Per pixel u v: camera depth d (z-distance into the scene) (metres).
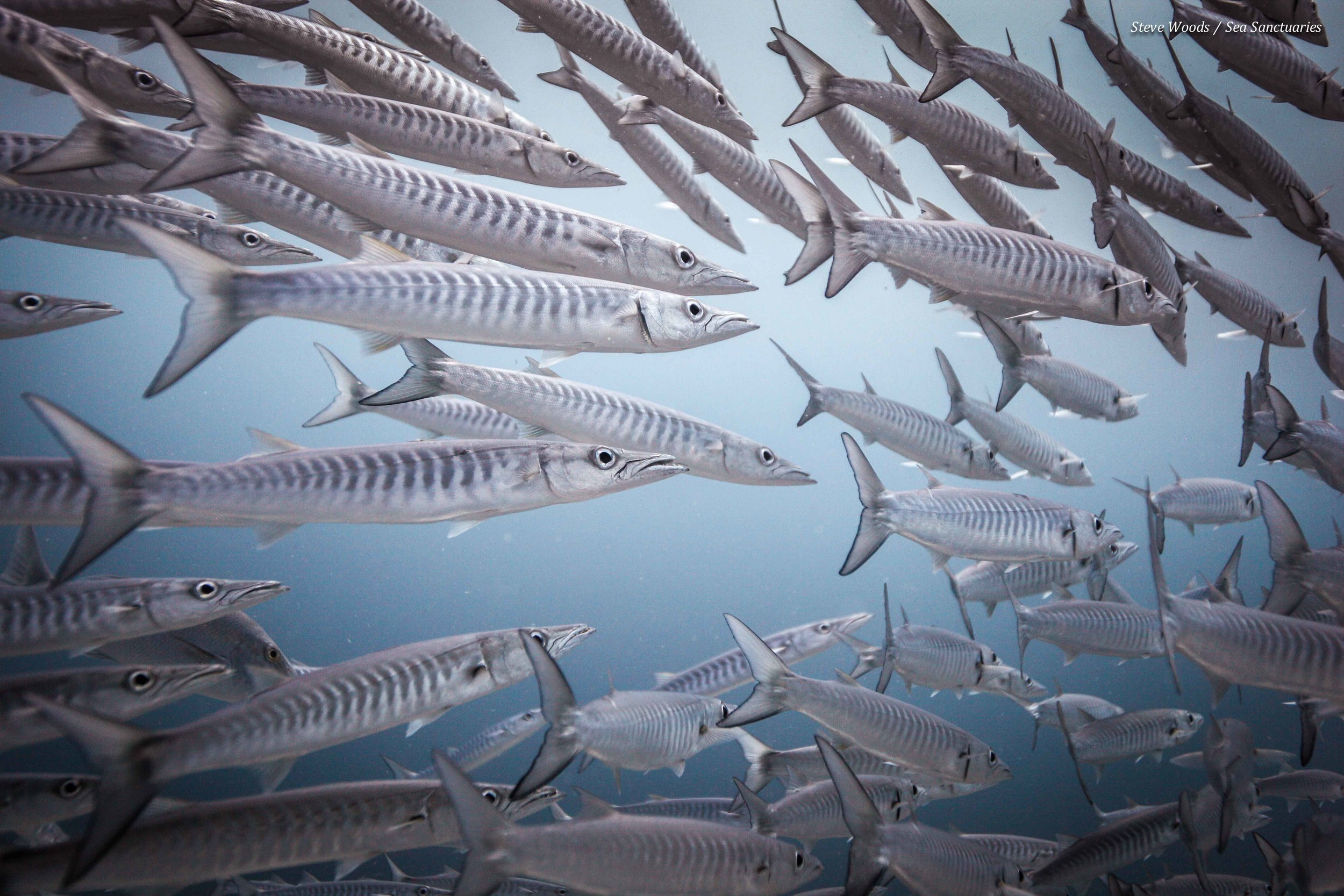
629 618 16.39
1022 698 2.07
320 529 13.31
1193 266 1.67
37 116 6.54
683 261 1.50
